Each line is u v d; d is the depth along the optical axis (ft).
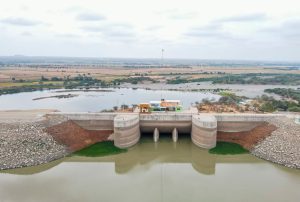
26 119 223.71
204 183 170.60
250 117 235.81
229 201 147.74
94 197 151.84
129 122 219.41
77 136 226.17
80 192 157.48
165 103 256.73
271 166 190.19
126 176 181.37
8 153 187.83
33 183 168.14
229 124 238.27
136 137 231.71
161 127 241.76
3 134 200.44
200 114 243.40
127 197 152.15
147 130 246.47
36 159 188.85
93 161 204.33
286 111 311.47
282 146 198.29
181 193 157.38
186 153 220.43
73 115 240.12
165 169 195.11
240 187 164.14
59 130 219.41
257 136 222.89
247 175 179.73
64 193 156.15
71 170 188.14
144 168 196.75
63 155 202.28
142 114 240.73
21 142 195.72
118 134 218.79
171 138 248.52
